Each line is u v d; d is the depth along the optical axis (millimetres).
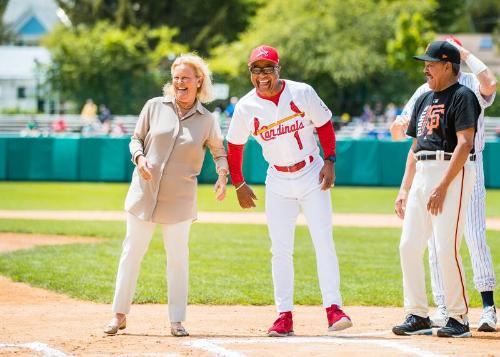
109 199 42688
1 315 15141
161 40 94562
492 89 13492
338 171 51406
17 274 19969
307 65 81688
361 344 11969
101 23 93125
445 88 12734
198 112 13086
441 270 12914
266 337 12852
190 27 101688
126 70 84812
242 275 20125
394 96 82438
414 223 12922
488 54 120375
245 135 13422
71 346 11945
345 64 80562
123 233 28891
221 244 25938
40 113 89312
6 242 26500
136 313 15531
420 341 12328
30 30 126312
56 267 21094
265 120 13070
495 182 50281
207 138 13195
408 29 80250
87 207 38781
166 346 11922
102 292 17703
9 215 35062
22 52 93875
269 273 20469
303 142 13156
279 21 85312
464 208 12672
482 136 13938
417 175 12898
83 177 53281
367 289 18469
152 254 23344
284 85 13039
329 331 13227
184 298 13148
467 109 12398
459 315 12977
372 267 21750
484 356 11117
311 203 13188
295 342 12195
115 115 83938
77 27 97875
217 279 19547
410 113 13797
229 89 80125
